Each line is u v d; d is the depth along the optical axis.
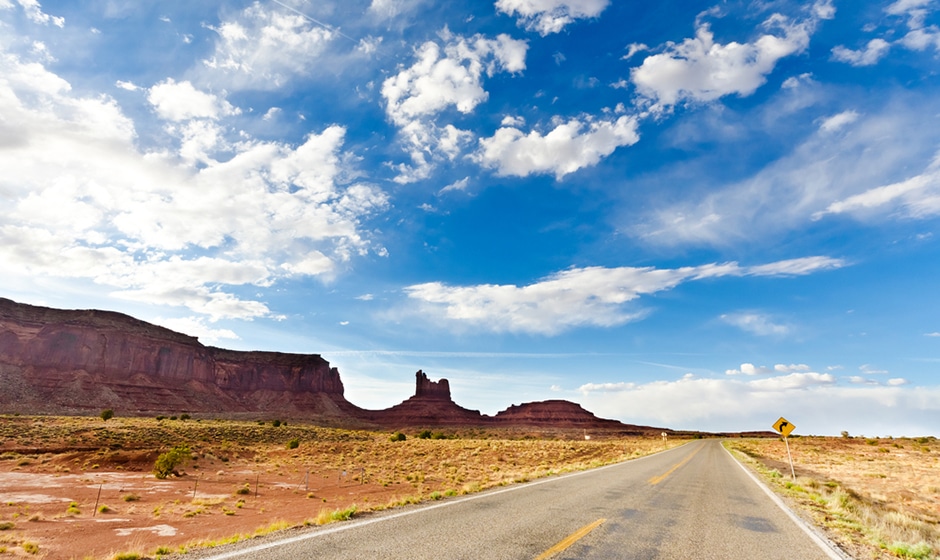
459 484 24.59
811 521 10.51
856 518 11.19
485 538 7.30
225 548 6.43
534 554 6.45
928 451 58.56
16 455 39.25
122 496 23.56
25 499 21.81
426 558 6.06
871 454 52.12
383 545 6.70
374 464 40.19
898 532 9.61
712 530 8.91
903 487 23.38
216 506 20.59
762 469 26.34
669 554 6.93
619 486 15.66
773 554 7.27
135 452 38.25
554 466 31.89
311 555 6.09
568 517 9.45
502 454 45.03
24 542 12.77
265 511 19.25
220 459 40.72
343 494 23.95
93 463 35.50
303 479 30.70
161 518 17.56
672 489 15.46
